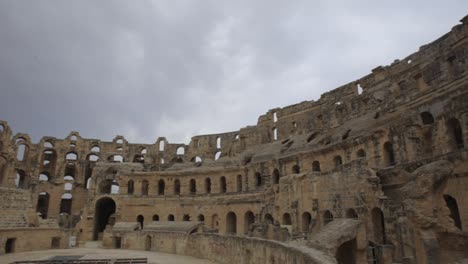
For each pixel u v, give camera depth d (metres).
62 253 51.97
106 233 62.84
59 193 89.50
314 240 29.61
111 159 101.12
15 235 52.91
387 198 34.00
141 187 84.00
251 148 87.12
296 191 48.53
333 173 42.31
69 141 98.25
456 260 24.64
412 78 48.25
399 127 43.62
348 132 57.84
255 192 67.50
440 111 40.50
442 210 26.33
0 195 58.88
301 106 83.25
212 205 74.00
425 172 27.00
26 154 92.00
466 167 29.58
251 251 32.00
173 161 102.19
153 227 60.72
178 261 43.28
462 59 39.75
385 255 29.98
